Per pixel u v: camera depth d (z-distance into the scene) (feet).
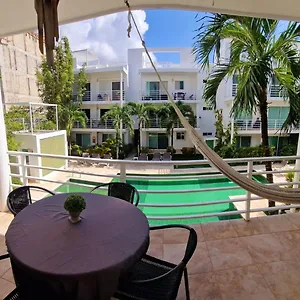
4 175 9.79
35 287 3.84
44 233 4.26
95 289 3.48
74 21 8.08
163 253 7.12
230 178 6.89
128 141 47.21
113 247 3.95
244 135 39.86
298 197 6.59
